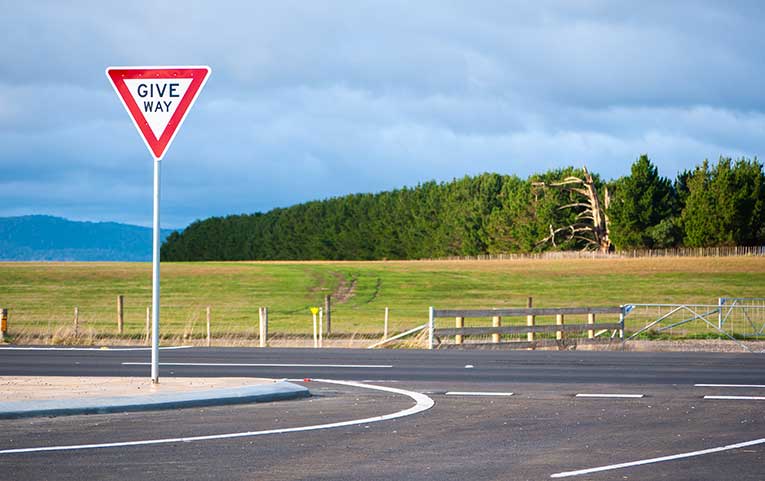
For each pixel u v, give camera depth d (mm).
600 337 30375
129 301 58281
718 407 12914
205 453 9047
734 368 18969
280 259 188750
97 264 101938
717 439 10156
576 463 8680
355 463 8609
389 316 48156
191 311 51031
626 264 91938
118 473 8039
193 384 14219
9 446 9352
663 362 20359
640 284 73562
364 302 60062
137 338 31031
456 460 8797
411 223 160500
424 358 21344
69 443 9547
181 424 10930
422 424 11133
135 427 10672
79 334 29938
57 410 11586
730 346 28469
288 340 30672
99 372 17797
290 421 11250
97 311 50344
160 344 28453
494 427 10953
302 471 8203
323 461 8695
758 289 69188
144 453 9016
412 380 16484
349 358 21328
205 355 22250
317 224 180625
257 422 11141
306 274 84000
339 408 12539
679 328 37125
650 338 31406
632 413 12273
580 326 29281
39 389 13484
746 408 12812
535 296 65375
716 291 68062
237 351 23625
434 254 153375
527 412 12312
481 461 8758
